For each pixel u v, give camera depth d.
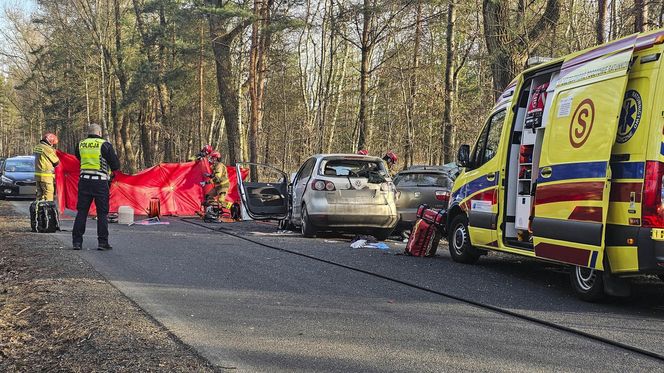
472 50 28.16
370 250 10.45
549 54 15.35
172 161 41.88
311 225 11.95
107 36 41.62
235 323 5.52
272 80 39.19
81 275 7.63
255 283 7.36
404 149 30.19
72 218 15.51
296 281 7.50
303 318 5.71
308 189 11.99
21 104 78.31
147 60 36.72
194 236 12.30
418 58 29.45
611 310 6.11
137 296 6.58
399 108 31.72
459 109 25.45
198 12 26.03
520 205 7.94
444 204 12.61
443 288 7.16
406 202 12.77
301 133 35.66
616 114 5.93
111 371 4.19
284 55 31.66
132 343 4.80
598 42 12.79
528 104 7.91
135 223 14.94
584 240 6.23
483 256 10.18
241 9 23.95
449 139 20.41
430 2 21.03
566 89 6.85
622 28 14.63
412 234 9.95
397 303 6.34
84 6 39.97
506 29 14.78
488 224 8.34
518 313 5.91
